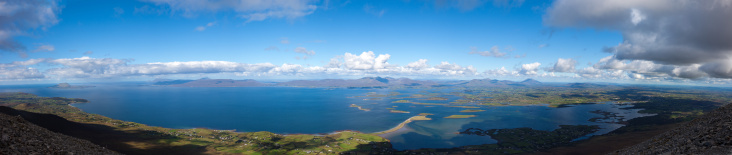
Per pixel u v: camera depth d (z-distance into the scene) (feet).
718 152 103.81
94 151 200.34
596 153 551.18
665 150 148.46
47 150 147.23
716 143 114.73
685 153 123.85
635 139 632.38
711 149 111.24
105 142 637.71
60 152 153.58
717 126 139.44
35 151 138.00
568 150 593.01
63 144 173.99
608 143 621.31
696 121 193.77
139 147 625.00
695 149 121.60
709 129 142.82
